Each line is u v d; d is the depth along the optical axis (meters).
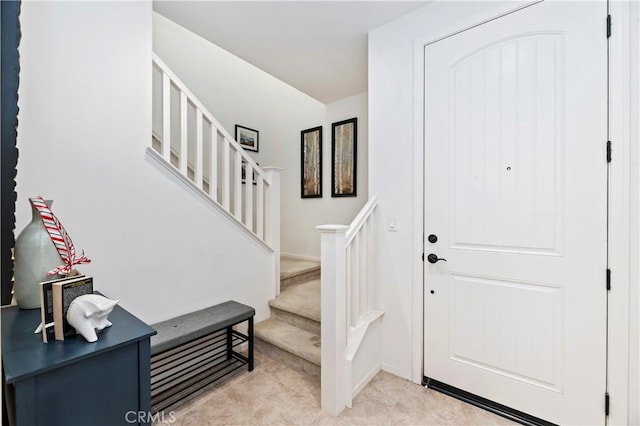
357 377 1.80
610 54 1.36
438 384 1.86
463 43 1.75
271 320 2.58
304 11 1.93
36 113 1.46
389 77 2.04
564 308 1.48
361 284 1.99
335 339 1.62
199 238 2.11
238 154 2.42
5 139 1.19
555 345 1.50
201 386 1.88
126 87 1.76
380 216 2.09
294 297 2.73
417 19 1.92
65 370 0.83
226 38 2.26
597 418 1.40
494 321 1.67
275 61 2.62
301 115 4.11
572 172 1.45
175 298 1.97
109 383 0.92
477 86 1.70
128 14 1.78
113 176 1.71
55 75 1.51
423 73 1.90
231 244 2.33
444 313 1.83
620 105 1.34
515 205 1.60
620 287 1.35
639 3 1.31
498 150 1.64
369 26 2.09
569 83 1.45
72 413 0.84
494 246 1.66
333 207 3.78
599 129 1.38
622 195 1.33
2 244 1.20
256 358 2.26
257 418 1.61
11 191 1.22
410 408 1.68
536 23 1.53
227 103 3.68
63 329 0.93
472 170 1.72
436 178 1.85
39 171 1.47
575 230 1.44
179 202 2.00
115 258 1.71
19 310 1.16
